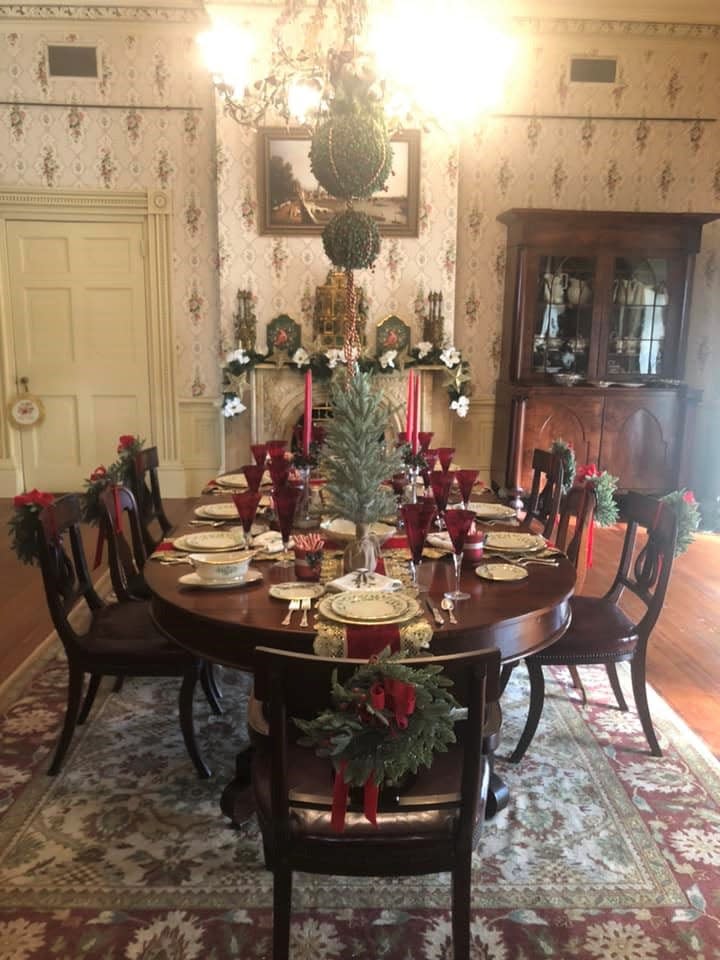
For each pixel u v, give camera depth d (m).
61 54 5.09
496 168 5.34
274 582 1.86
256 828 1.96
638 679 2.30
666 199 5.42
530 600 1.75
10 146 5.19
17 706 2.58
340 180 2.75
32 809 2.02
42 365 5.48
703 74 5.26
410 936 1.61
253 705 1.58
